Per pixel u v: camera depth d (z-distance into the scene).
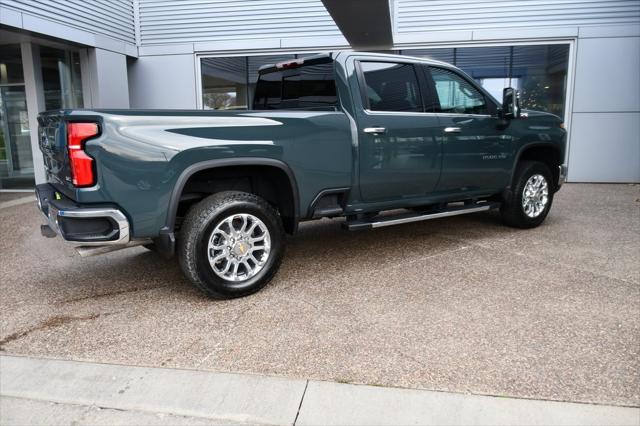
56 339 3.25
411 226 6.15
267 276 3.92
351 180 4.29
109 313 3.66
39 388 2.69
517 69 10.46
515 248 5.07
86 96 9.99
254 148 3.71
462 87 5.15
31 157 10.53
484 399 2.48
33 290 4.20
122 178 3.29
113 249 3.51
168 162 3.40
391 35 9.56
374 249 5.15
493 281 4.12
